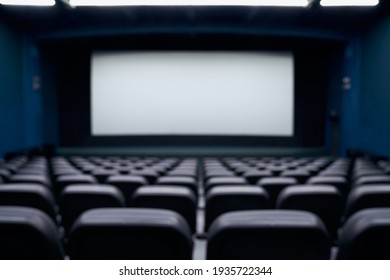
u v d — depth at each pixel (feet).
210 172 21.01
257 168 23.98
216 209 11.35
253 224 5.54
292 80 51.90
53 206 11.47
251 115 52.29
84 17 43.55
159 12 41.60
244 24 44.04
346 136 47.44
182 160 35.53
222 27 43.96
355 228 5.40
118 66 52.13
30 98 45.21
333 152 49.37
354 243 5.33
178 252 5.84
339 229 11.60
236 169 23.72
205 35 46.78
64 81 53.11
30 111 45.19
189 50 51.90
